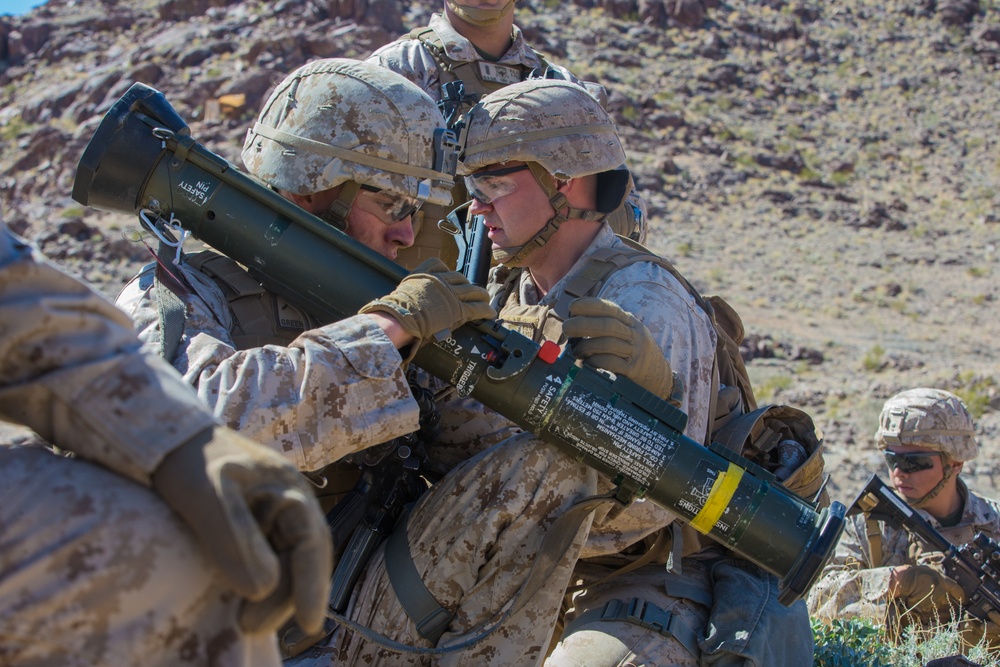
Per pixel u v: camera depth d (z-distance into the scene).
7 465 1.84
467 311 3.06
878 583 6.14
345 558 3.47
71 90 59.16
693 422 3.70
